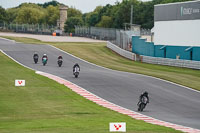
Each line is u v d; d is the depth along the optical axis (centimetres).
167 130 4128
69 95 6425
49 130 3762
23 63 10631
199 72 10281
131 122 4572
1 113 4891
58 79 8025
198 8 11862
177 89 7619
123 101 6297
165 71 10375
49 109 5241
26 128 3856
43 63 10406
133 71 10031
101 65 11256
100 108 5538
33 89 6750
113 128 3569
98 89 7188
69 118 4638
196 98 6869
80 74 8962
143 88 7525
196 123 4991
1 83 7181
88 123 4281
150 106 6056
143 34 19088
